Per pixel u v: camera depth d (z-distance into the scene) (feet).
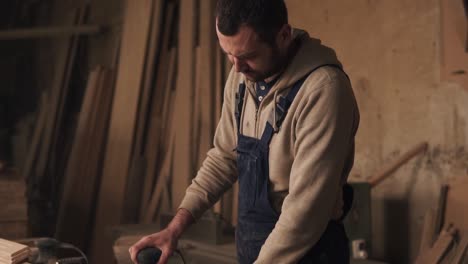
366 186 10.44
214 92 13.85
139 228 12.44
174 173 14.07
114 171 14.97
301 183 5.29
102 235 14.74
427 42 10.47
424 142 10.55
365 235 10.38
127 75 15.31
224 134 6.61
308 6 12.66
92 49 18.10
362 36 11.54
